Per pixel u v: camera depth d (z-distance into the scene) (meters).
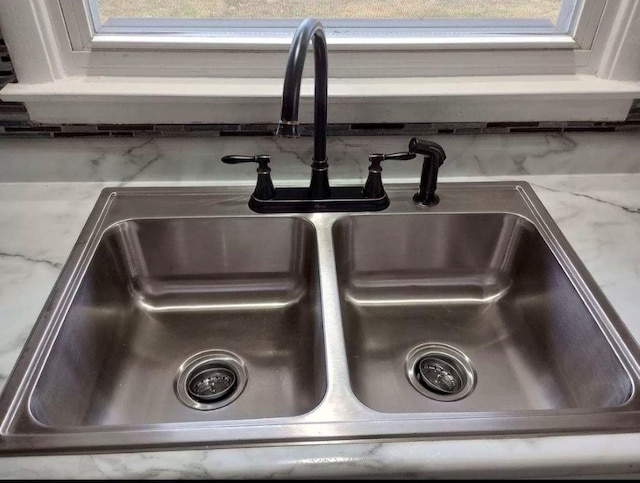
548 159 1.00
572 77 0.96
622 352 0.66
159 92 0.87
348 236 0.91
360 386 0.81
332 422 0.56
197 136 0.95
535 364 0.82
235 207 0.90
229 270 0.94
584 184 0.99
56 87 0.87
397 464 0.53
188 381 0.82
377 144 0.97
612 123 0.99
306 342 0.86
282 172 0.97
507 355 0.86
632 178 1.00
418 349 0.88
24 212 0.88
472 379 0.83
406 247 0.94
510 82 0.93
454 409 0.78
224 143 0.95
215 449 0.54
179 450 0.53
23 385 0.60
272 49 0.90
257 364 0.85
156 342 0.87
